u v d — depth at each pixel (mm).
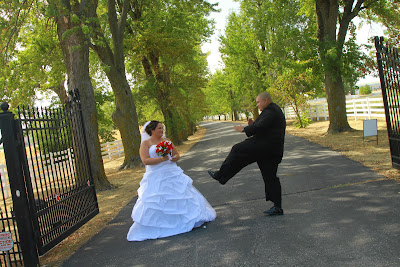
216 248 4383
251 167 10570
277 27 31375
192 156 17391
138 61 24406
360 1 17016
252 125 5246
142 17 22234
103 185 11797
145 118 29250
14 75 14633
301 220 5004
